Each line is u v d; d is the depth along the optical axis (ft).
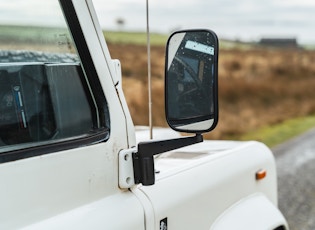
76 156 5.47
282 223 9.23
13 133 5.25
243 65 110.22
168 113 6.45
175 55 6.43
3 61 5.47
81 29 5.65
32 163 5.06
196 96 6.25
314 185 27.43
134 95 45.32
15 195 4.89
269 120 59.77
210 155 8.63
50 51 5.68
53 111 5.57
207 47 6.17
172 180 7.12
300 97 82.64
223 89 71.10
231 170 8.55
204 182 7.70
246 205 8.79
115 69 6.13
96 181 5.69
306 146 40.70
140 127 11.39
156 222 6.44
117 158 5.98
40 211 5.08
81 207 5.50
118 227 5.75
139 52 69.41
